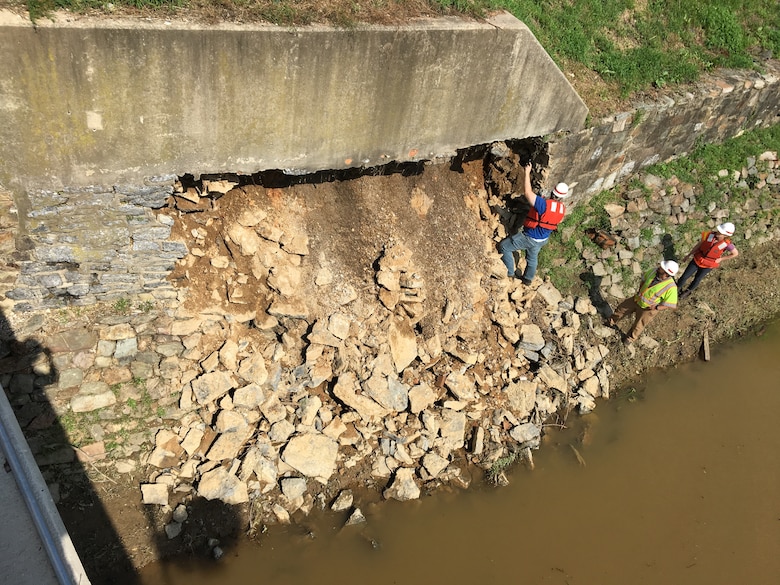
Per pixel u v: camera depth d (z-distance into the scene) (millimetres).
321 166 6445
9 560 3549
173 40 4941
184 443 6207
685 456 7758
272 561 6059
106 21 4727
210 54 5145
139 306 6172
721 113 10008
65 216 5426
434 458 6848
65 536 3650
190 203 6160
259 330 6707
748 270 10008
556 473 7324
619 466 7523
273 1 5496
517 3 8453
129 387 6102
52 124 4938
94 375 5965
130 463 6027
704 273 8867
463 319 7672
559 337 8203
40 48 4566
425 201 7812
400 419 6969
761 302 9719
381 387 6848
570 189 8711
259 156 6000
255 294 6645
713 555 6832
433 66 6332
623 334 8695
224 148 5770
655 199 9500
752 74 10258
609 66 8883
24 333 5676
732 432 8094
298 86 5707
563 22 8820
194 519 6023
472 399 7328
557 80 7355
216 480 6086
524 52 6852
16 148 4926
